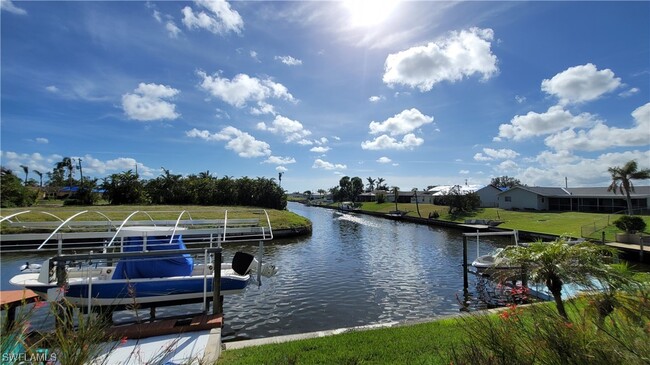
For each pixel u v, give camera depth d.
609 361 2.03
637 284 3.73
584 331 2.30
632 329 2.25
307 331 9.16
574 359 2.11
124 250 9.73
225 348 5.95
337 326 9.53
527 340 2.38
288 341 6.20
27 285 7.58
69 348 2.46
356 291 13.09
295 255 21.34
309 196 147.75
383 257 20.72
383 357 5.04
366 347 5.54
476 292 12.73
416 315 10.45
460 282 14.55
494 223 35.62
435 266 18.05
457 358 2.80
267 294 12.49
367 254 21.78
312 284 14.09
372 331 6.52
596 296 3.26
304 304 11.42
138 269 8.98
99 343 3.08
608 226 24.84
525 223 34.06
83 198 44.69
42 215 27.05
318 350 5.50
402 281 14.73
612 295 3.17
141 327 6.04
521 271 5.38
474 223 37.06
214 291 7.07
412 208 60.91
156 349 5.29
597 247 4.79
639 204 38.81
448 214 46.84
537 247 5.02
